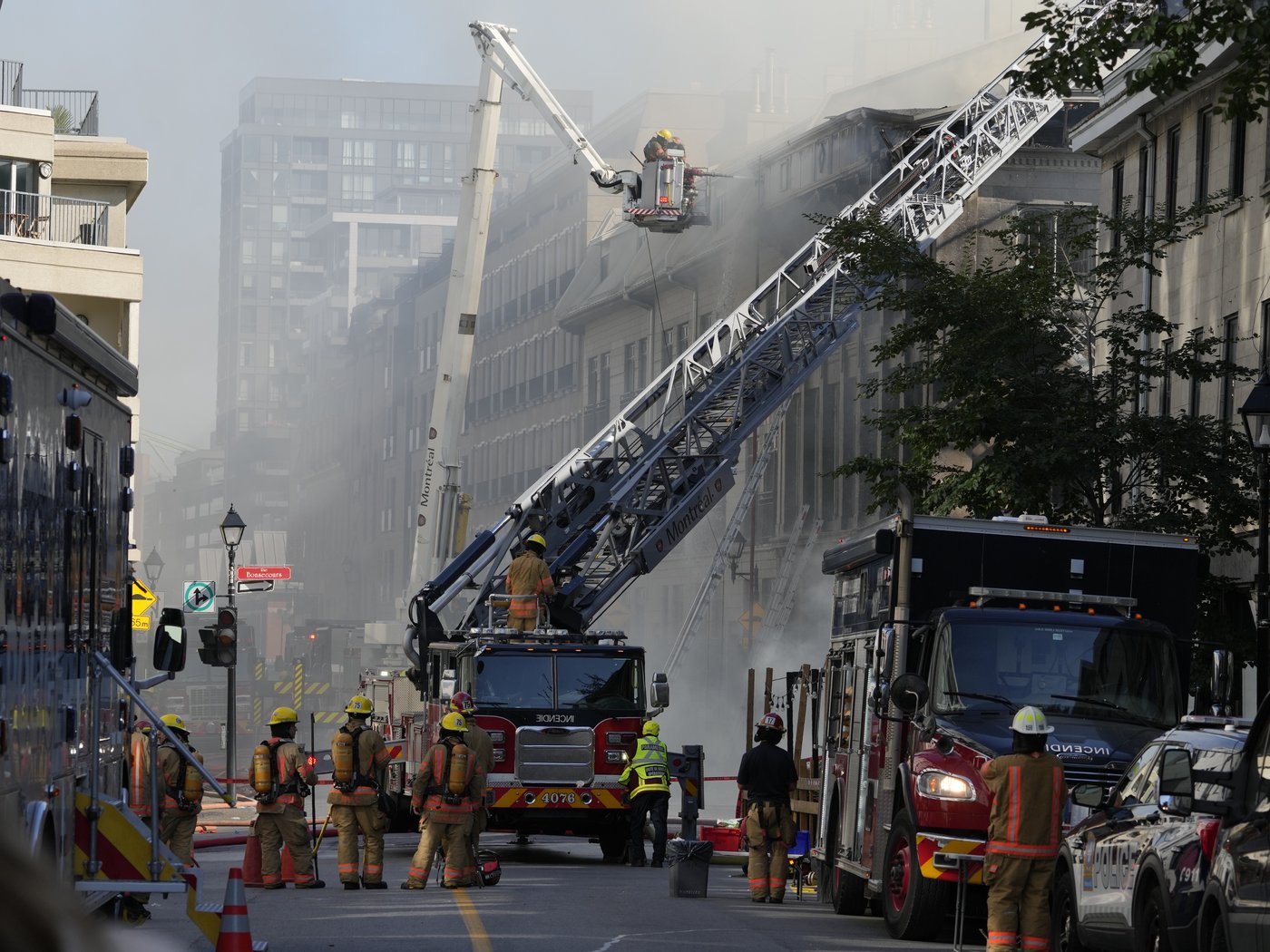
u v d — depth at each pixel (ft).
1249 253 294.46
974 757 134.51
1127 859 103.76
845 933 144.46
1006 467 227.81
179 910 165.07
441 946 128.88
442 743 183.93
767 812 176.65
